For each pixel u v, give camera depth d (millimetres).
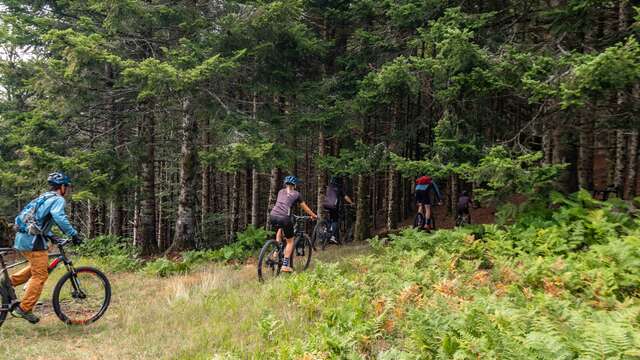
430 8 9688
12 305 5461
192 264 10500
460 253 7492
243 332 5074
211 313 5902
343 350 4098
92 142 11727
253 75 11359
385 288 6148
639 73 5762
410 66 8781
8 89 14406
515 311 4129
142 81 9297
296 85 11711
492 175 7082
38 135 10555
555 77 6922
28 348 4914
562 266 5734
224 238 19297
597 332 3258
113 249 12609
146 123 12539
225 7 11484
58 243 5762
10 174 10492
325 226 12430
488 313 4336
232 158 9477
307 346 4242
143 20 10164
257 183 18375
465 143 8188
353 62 11961
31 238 5422
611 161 15281
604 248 5730
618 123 7711
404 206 21125
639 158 15531
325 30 13875
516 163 6844
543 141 14062
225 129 10375
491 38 8984
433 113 10977
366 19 12680
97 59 9375
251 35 10578
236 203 19641
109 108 12016
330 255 10094
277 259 8039
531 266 6129
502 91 7988
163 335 5180
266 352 4398
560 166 6746
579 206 7484
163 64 8766
